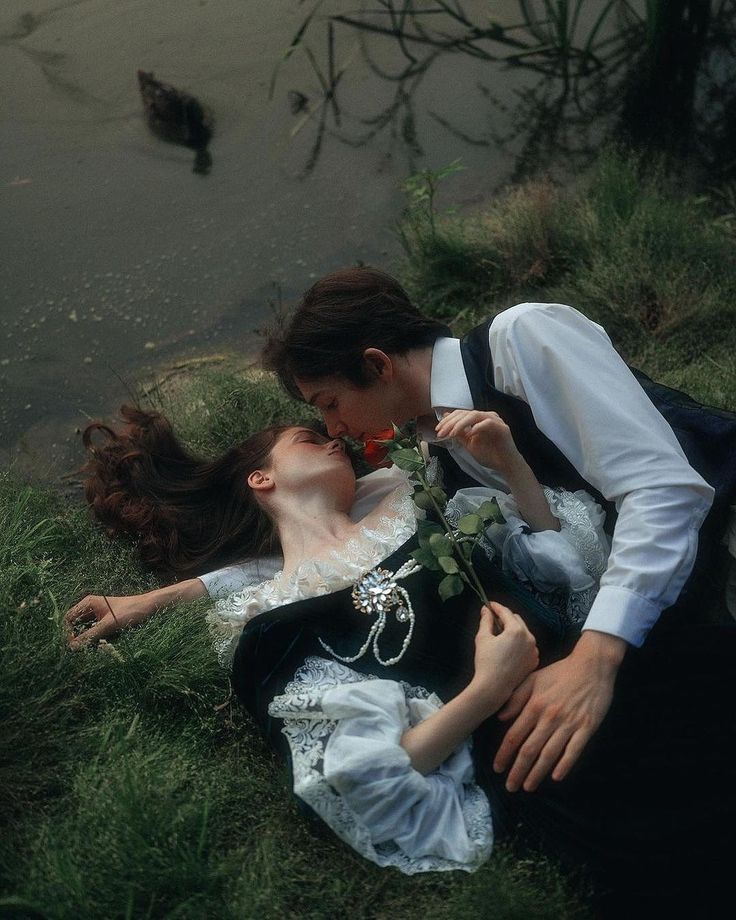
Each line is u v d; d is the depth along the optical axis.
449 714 1.85
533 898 1.78
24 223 3.92
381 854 1.85
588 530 2.03
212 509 2.57
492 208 3.75
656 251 3.28
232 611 2.11
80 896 1.80
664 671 1.92
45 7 4.97
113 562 2.60
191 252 3.75
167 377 3.29
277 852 1.92
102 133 4.33
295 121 4.32
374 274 2.12
